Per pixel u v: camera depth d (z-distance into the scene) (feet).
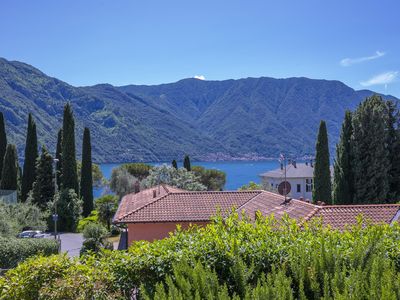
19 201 152.25
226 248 23.09
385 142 119.34
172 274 22.27
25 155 162.71
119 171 190.60
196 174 206.39
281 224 28.58
